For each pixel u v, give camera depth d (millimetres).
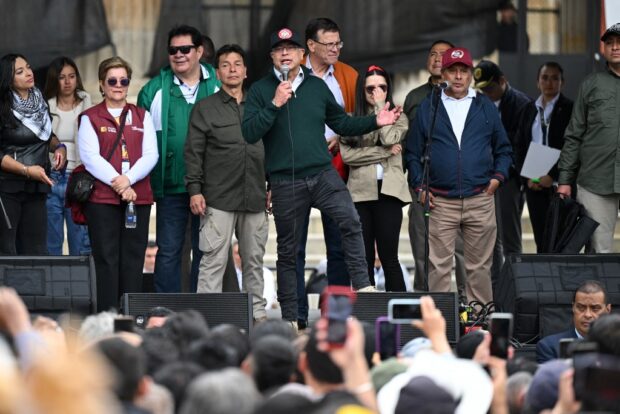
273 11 37812
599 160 25516
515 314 22641
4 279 21516
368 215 24703
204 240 23906
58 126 27297
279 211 22656
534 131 30109
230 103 24094
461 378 11578
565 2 38719
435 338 11703
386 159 24516
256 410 9727
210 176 23906
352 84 25781
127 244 23812
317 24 25219
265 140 22656
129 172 23609
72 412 6406
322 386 10172
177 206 24656
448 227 24453
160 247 24609
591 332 13562
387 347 13930
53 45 37156
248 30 37875
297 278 24609
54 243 27953
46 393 6418
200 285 23938
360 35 38094
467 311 23234
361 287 22453
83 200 23484
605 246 25812
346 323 9945
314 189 22625
